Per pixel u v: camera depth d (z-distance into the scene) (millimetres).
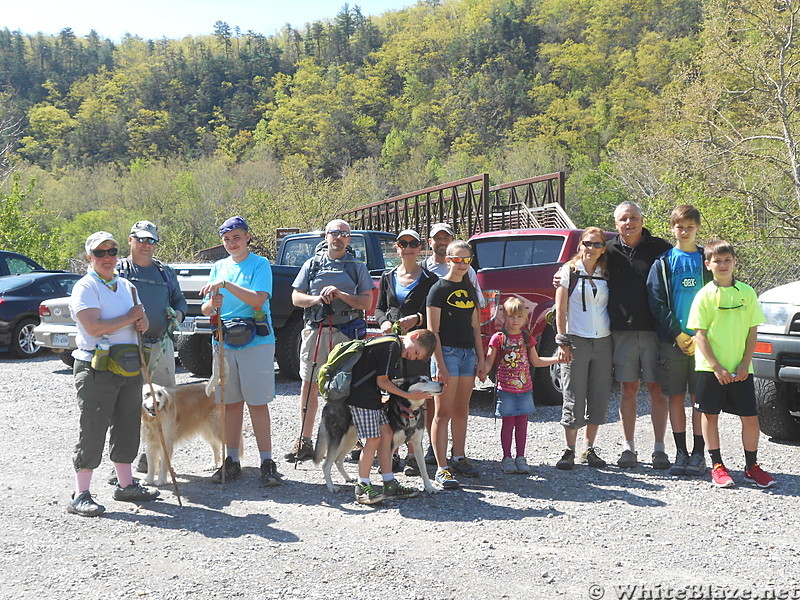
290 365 9625
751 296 5445
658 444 5980
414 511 4930
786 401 6617
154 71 180625
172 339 5836
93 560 4035
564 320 5902
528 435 7031
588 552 4145
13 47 197875
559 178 17203
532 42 168750
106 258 4949
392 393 5082
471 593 3592
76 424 7621
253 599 3535
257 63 187500
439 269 6305
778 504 5008
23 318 13039
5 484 5535
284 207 45438
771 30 18938
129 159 144375
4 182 29875
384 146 133000
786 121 19109
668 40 129000
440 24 188750
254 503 5117
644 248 5988
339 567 3926
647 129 25375
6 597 3555
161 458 5547
